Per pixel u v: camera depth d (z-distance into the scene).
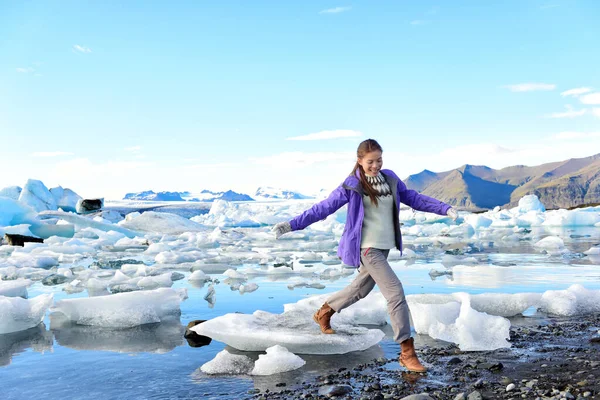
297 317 3.99
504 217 28.47
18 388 2.77
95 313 4.48
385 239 3.25
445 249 13.34
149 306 4.56
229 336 3.53
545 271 7.79
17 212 20.31
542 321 4.24
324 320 3.56
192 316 4.77
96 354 3.46
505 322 3.73
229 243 17.11
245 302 5.49
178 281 7.48
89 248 13.83
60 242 15.38
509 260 9.66
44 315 4.81
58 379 2.91
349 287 3.49
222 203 39.84
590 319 4.29
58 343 3.79
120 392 2.67
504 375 2.78
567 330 3.88
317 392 2.60
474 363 3.02
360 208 3.23
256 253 12.55
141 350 3.55
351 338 3.45
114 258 12.13
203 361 3.26
